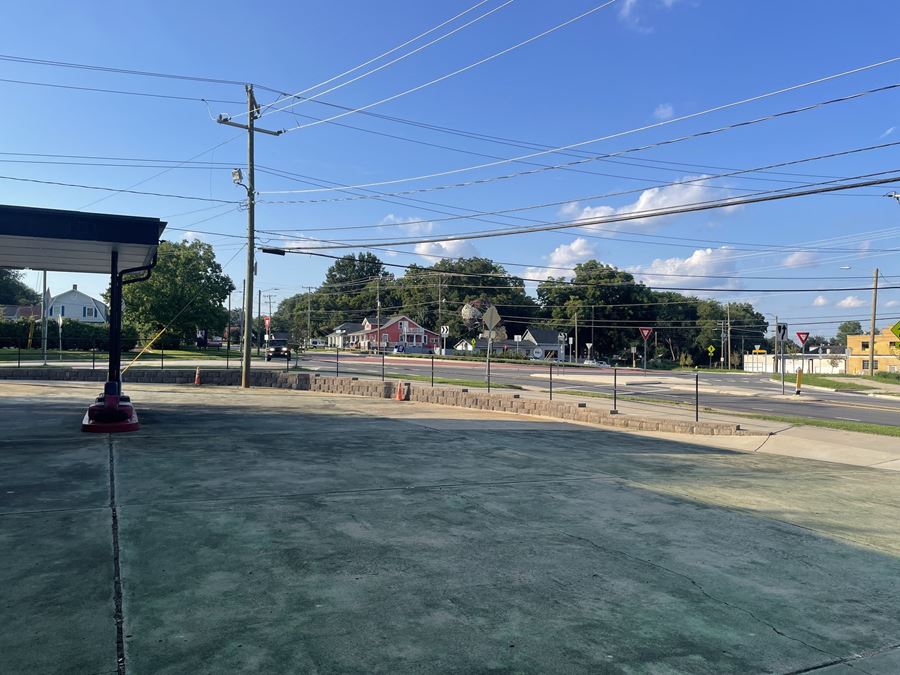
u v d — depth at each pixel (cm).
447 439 1193
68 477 752
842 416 1919
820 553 559
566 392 2431
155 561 477
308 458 932
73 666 322
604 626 394
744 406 2175
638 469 956
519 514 657
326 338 12756
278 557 495
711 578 486
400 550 524
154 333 5575
